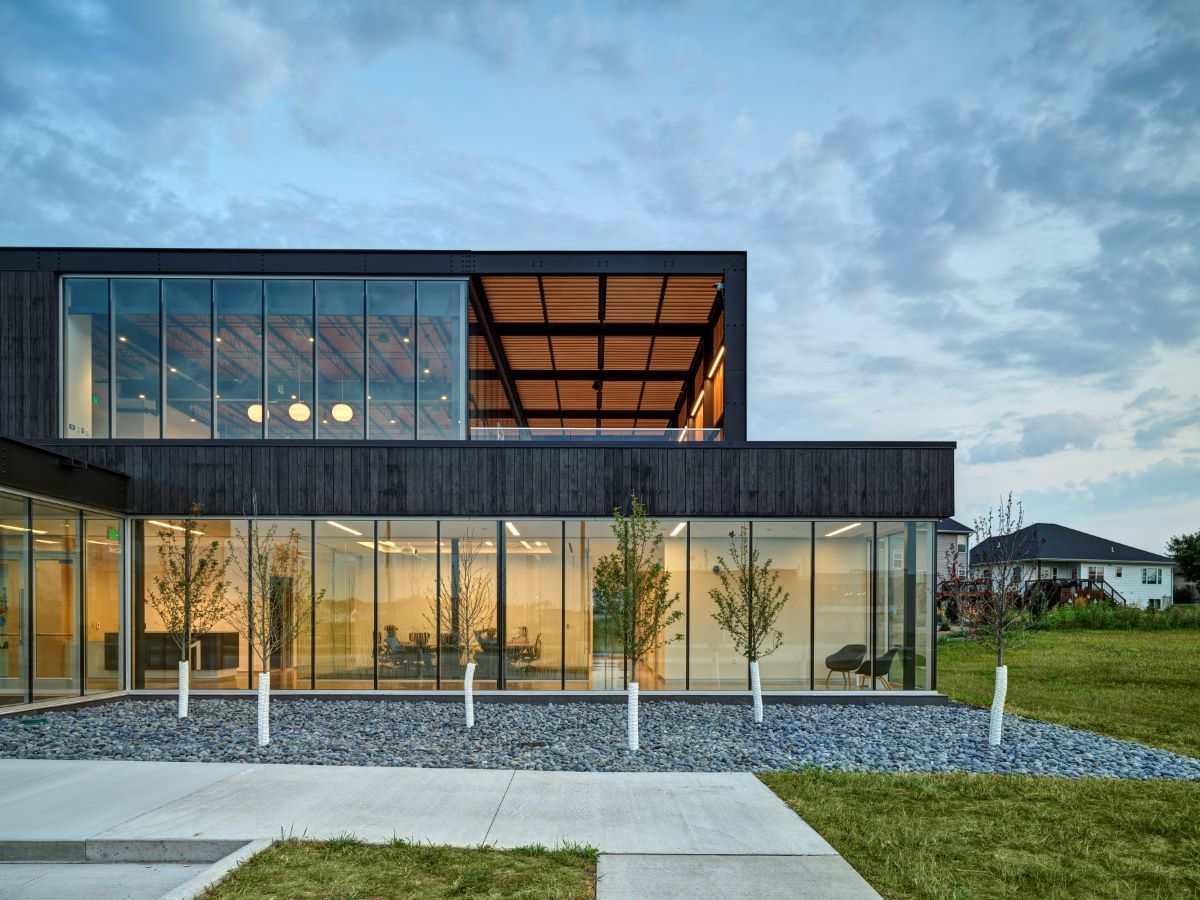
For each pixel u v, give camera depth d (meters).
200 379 15.86
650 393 27.61
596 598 14.79
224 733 11.24
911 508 15.05
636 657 10.78
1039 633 34.62
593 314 20.11
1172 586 60.12
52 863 6.19
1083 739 12.02
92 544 14.33
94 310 15.96
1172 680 20.45
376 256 16.06
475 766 9.29
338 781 8.24
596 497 15.01
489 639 14.95
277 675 14.86
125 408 15.79
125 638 15.09
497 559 15.09
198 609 13.59
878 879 5.70
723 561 15.06
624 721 12.60
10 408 15.68
